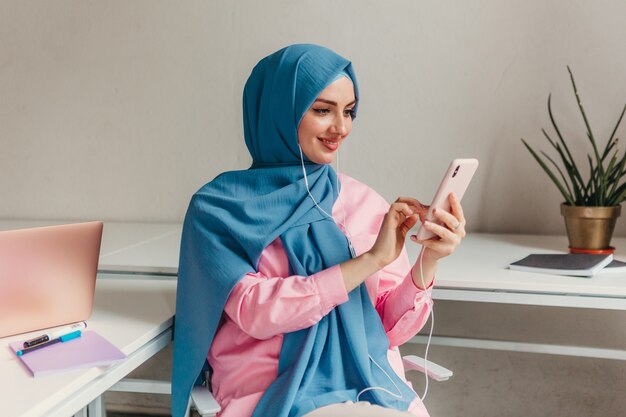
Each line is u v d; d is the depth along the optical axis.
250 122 1.60
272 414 1.29
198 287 1.44
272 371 1.39
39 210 2.71
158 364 2.60
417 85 2.34
